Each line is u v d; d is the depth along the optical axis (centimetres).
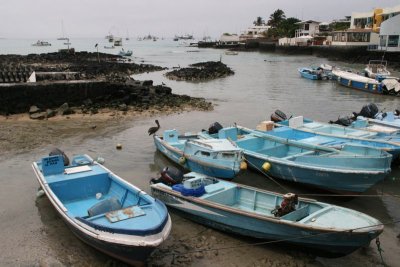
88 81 2903
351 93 3778
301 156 1391
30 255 958
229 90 3966
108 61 7031
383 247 1006
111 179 1193
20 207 1212
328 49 7969
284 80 4856
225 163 1362
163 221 859
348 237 865
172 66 6838
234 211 995
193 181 1109
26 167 1574
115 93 2931
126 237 829
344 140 1638
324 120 2558
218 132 1647
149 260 937
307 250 957
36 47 15262
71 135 2064
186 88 4103
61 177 1167
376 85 3697
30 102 2628
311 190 1369
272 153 1563
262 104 3138
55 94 2720
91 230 875
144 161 1664
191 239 1038
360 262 943
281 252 982
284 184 1438
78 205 1127
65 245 1001
